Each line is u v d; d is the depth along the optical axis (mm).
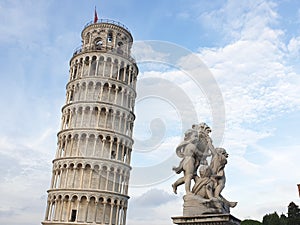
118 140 64188
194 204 9773
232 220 9062
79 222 60344
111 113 64625
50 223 61719
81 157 63875
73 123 67500
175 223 9688
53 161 69250
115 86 65500
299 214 66688
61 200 62938
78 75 71750
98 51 70000
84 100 67062
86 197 61812
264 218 67750
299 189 48812
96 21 78688
